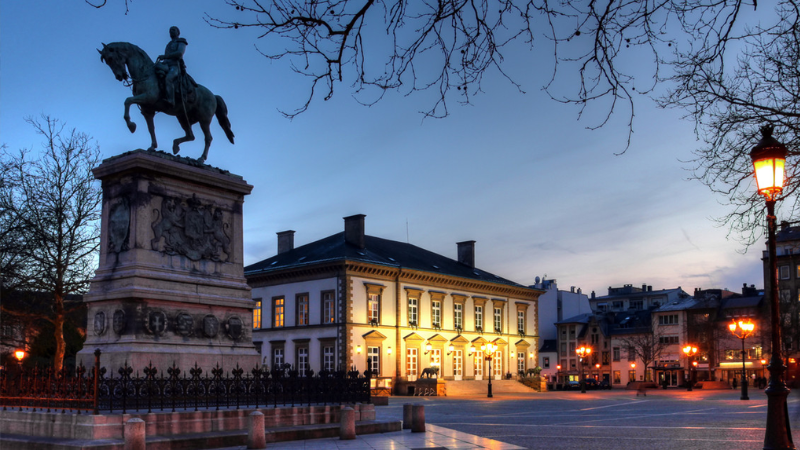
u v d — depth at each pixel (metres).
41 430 14.11
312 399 18.11
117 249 17.31
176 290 17.33
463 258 77.88
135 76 17.80
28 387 15.11
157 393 14.89
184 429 14.69
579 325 99.56
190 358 17.09
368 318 61.00
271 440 15.66
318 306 61.09
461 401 45.88
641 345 89.94
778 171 10.66
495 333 73.94
